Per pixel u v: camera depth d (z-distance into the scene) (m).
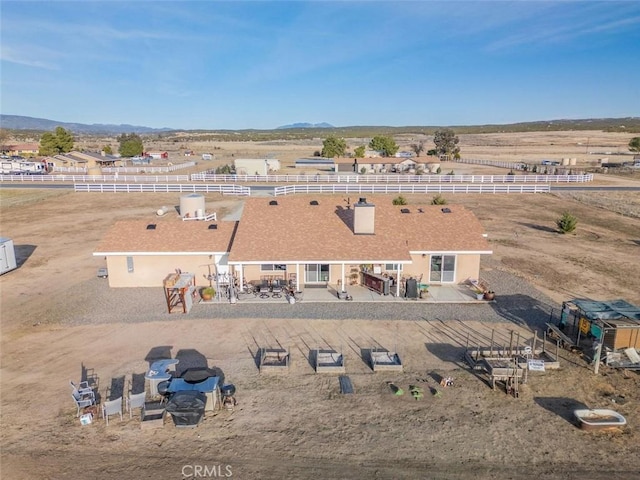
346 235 26.78
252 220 28.16
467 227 28.28
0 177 78.00
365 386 16.64
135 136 187.75
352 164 91.00
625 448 13.44
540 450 13.32
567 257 33.56
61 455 13.08
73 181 75.69
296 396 16.03
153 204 55.12
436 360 18.56
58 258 33.38
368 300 24.61
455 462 12.79
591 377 17.27
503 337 20.59
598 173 87.31
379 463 12.73
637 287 27.06
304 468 12.53
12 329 21.61
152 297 25.45
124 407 15.38
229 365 18.16
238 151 167.62
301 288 26.19
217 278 25.80
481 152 149.25
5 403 15.62
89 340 20.41
